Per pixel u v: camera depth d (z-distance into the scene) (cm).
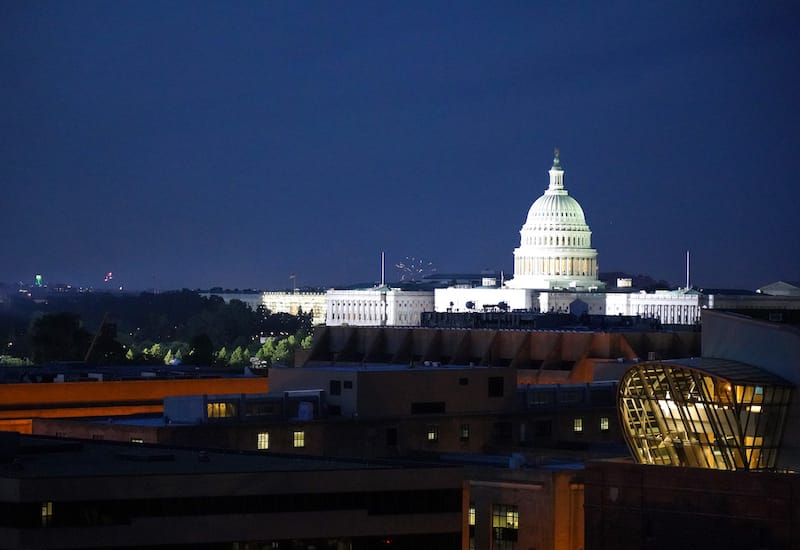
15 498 19675
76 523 19938
